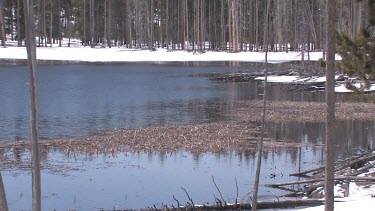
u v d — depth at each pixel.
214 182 12.65
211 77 43.19
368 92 12.64
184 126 20.69
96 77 42.03
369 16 11.18
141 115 23.67
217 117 23.08
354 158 13.49
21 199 11.73
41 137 18.50
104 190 12.47
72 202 11.59
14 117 22.45
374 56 11.05
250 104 27.28
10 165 14.54
